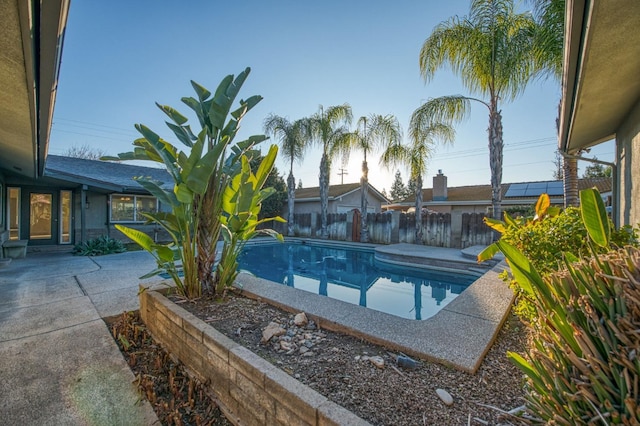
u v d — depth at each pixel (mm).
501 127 8219
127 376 2541
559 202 14070
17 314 3768
